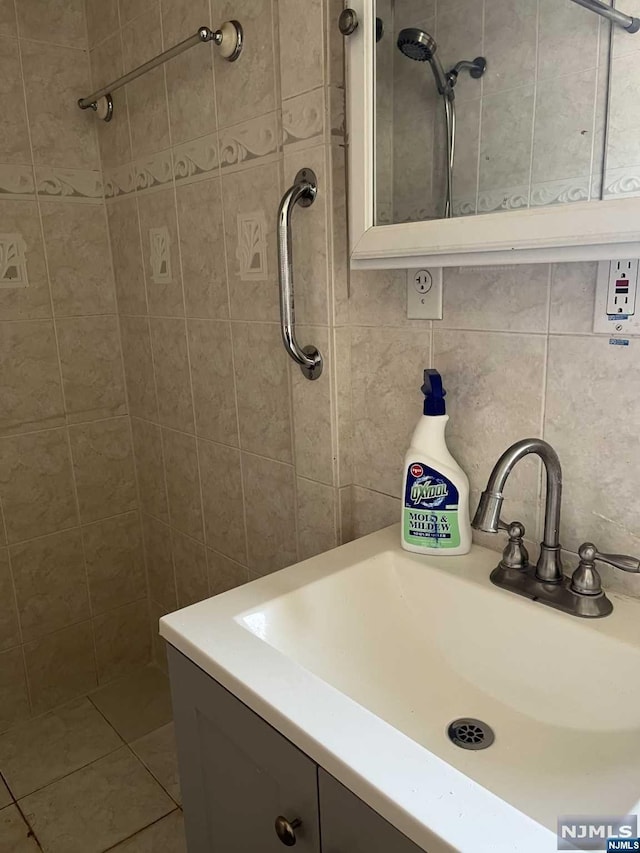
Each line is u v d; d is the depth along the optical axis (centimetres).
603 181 77
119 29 161
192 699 89
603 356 86
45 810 160
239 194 136
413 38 92
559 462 91
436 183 93
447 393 106
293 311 115
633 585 89
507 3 84
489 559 103
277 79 122
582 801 71
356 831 66
